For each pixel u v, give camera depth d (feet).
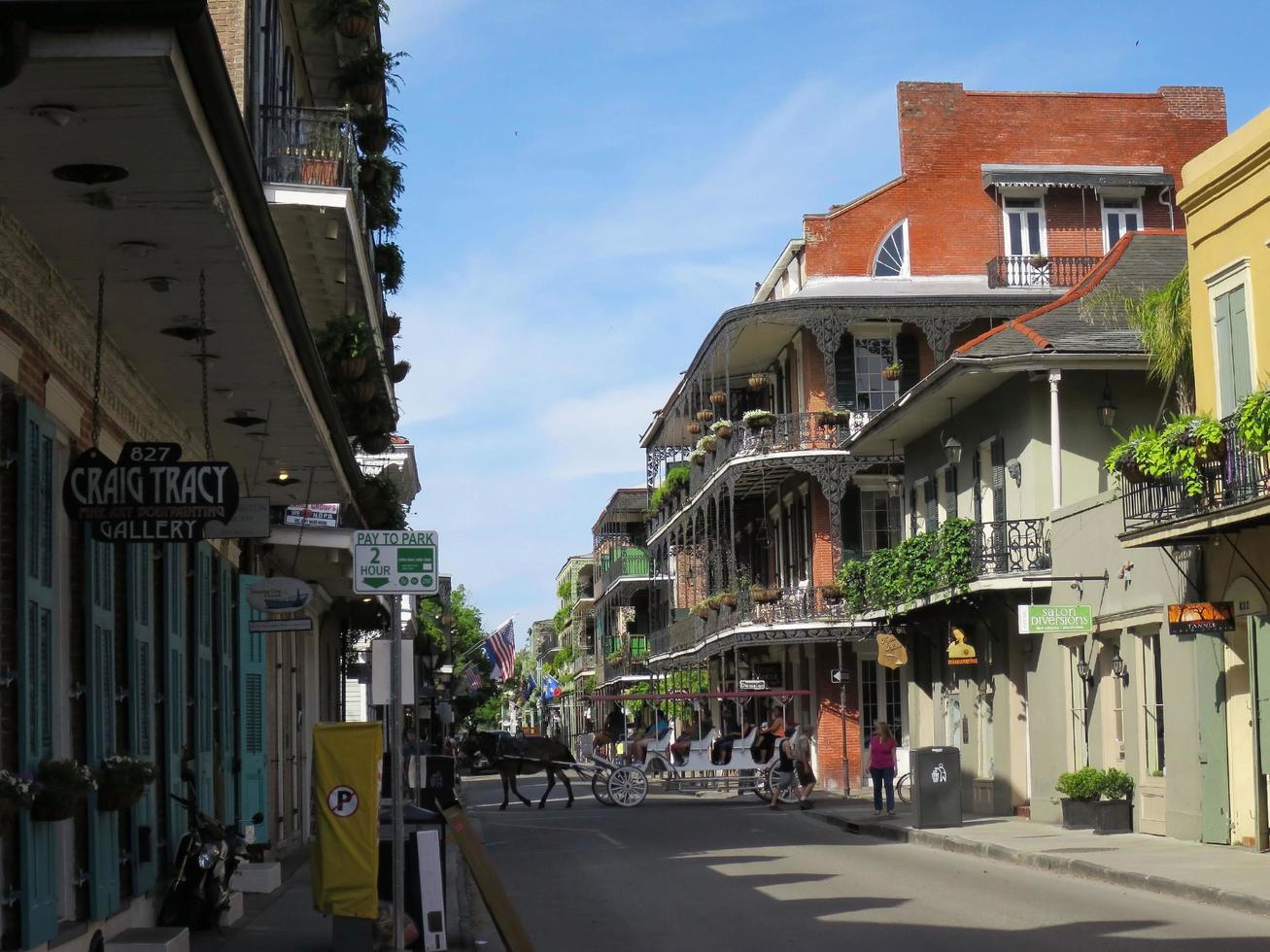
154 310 37.40
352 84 69.51
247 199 30.89
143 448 34.09
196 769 50.24
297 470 60.13
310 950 40.52
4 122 25.35
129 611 41.42
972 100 144.05
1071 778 74.69
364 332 65.51
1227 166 65.98
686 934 44.52
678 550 178.81
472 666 194.80
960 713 97.55
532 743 117.70
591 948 42.34
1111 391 88.89
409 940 39.11
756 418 132.67
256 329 39.40
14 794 28.76
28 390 33.58
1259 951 37.73
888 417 107.24
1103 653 77.00
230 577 58.39
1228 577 64.08
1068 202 143.23
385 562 39.91
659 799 126.52
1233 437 59.72
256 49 61.00
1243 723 63.87
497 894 36.60
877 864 64.85
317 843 38.75
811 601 132.05
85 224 30.83
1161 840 68.54
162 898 44.91
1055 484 85.46
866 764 130.52
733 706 168.76
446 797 82.79
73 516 33.71
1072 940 40.22
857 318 130.00
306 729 89.35
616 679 245.65
